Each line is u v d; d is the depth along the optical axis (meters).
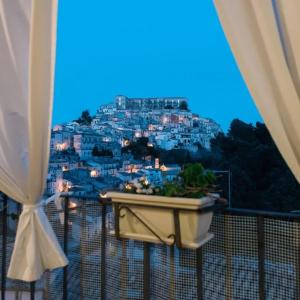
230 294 1.54
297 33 1.29
